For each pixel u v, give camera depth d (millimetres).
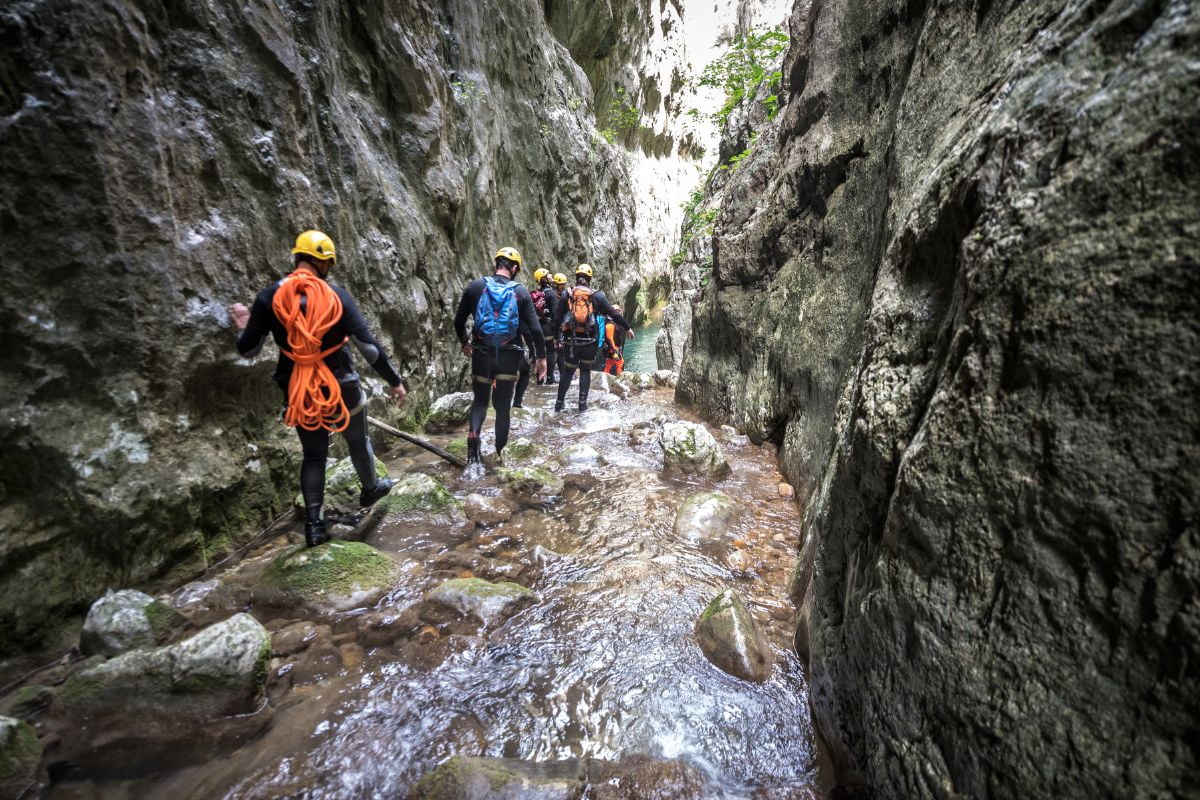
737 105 13234
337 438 4293
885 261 1967
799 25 6008
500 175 10195
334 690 2084
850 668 1526
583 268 6523
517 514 3682
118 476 2459
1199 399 751
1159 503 790
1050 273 948
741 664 2178
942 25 2682
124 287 2547
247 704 1945
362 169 4902
